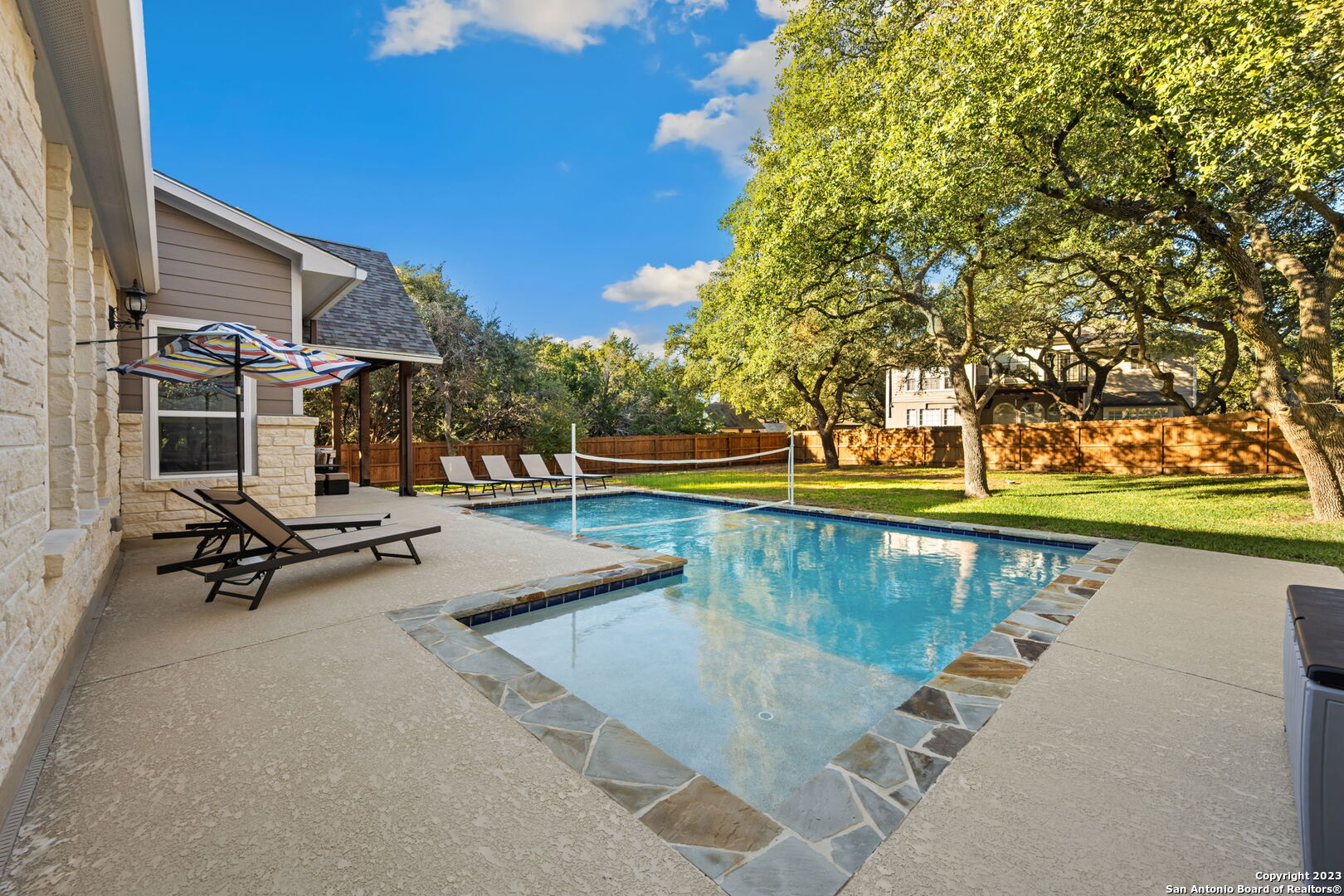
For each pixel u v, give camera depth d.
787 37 11.50
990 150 7.84
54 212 3.83
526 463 14.63
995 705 2.94
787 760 2.95
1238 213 8.52
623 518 11.14
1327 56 5.51
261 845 1.89
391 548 6.75
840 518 10.39
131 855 1.85
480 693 3.01
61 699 2.91
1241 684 3.19
